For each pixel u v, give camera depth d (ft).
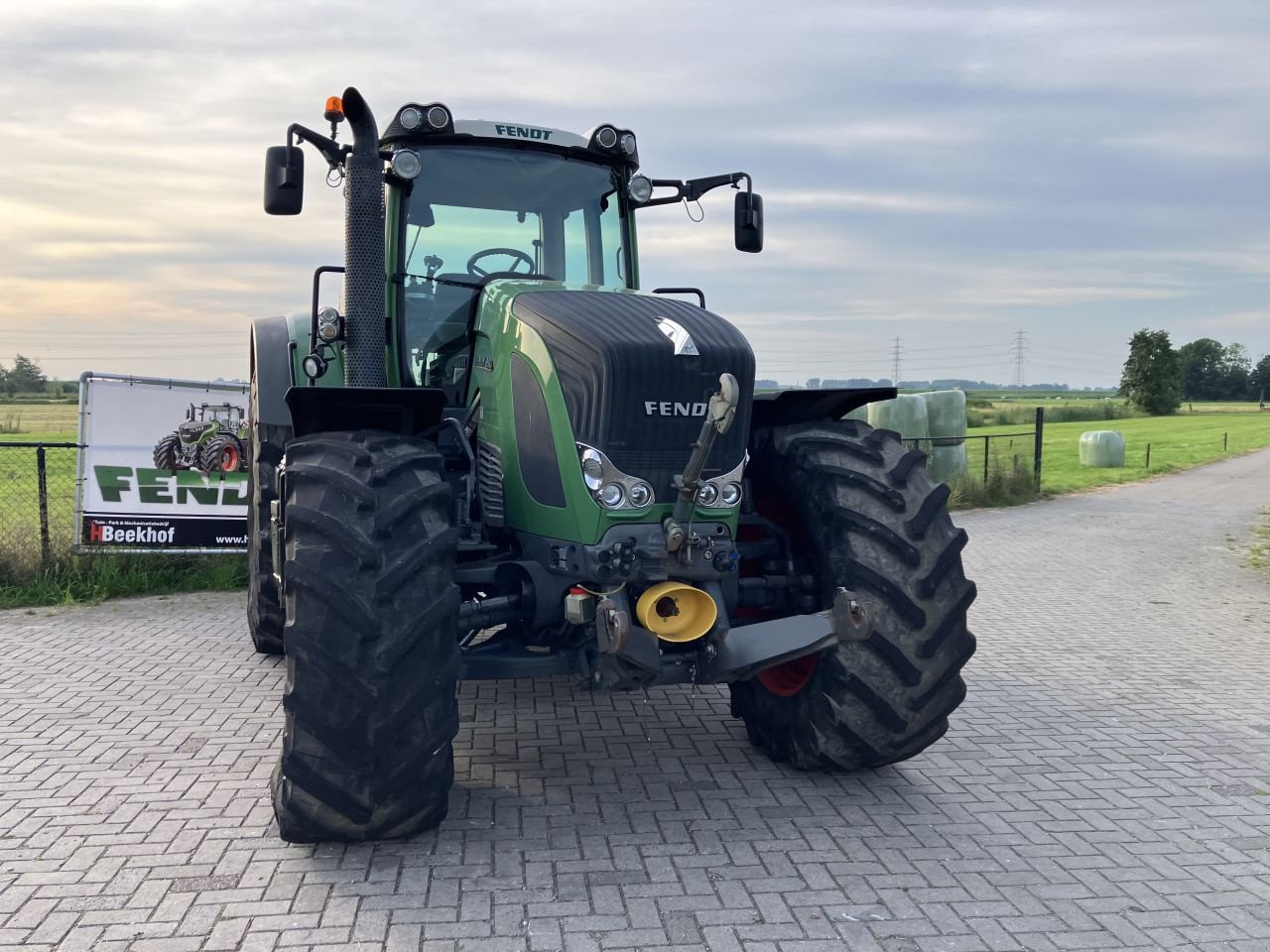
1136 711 18.99
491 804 13.91
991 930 10.70
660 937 10.44
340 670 11.30
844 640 12.68
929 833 13.16
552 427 13.00
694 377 12.83
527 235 17.03
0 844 12.53
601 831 13.05
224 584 29.01
